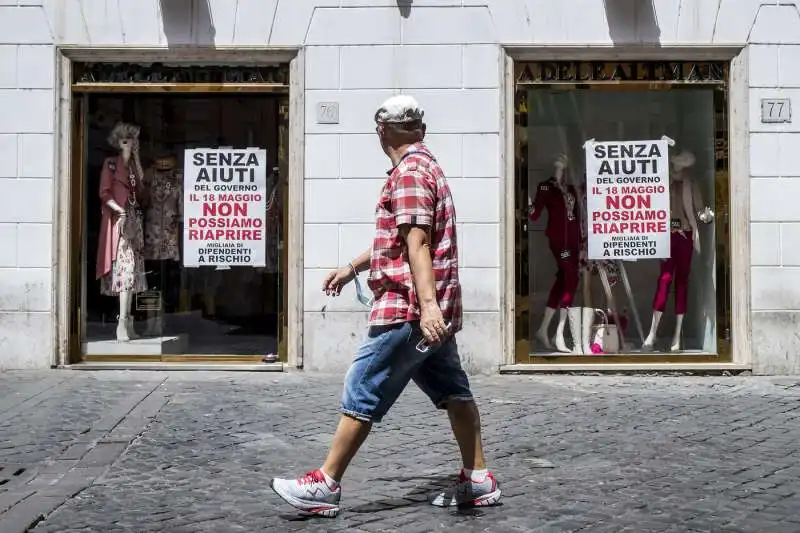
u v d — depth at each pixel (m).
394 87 9.86
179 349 10.07
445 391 4.97
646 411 7.71
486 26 9.88
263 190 10.05
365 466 5.88
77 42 9.88
